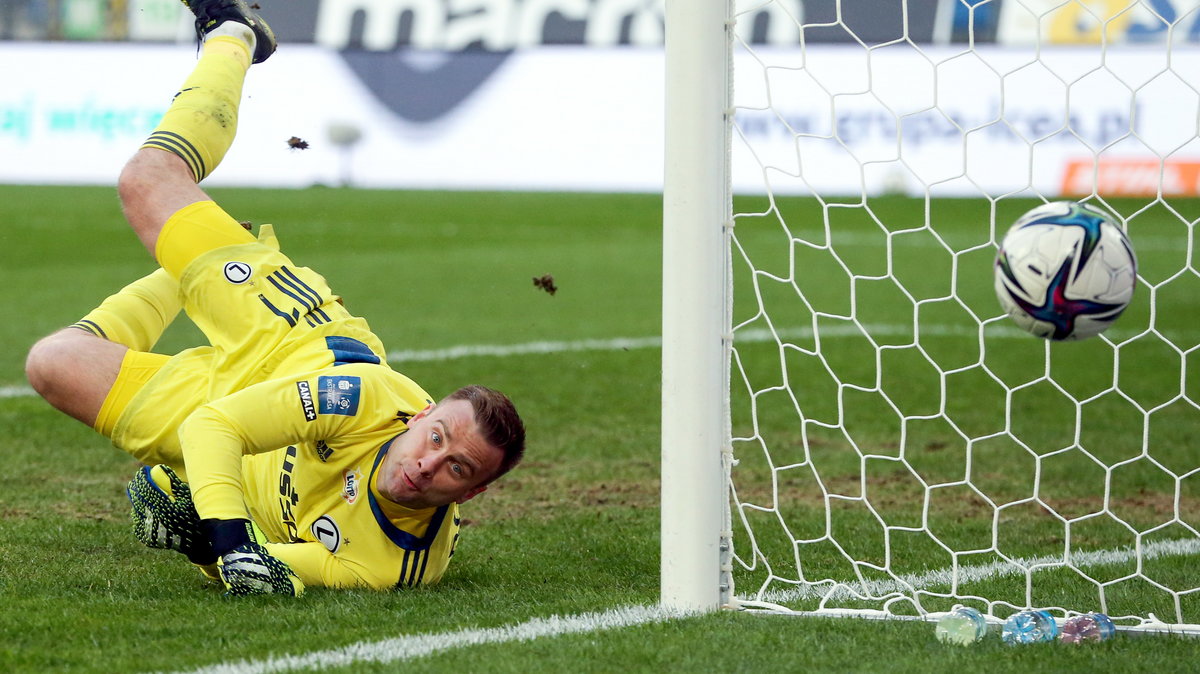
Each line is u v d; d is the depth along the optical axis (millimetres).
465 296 49125
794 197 94312
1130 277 11859
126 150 101312
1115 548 16484
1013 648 11109
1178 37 85625
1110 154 87188
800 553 16062
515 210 87625
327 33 106438
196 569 14383
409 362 33625
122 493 19328
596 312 45188
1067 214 12094
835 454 23859
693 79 12125
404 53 105125
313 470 13188
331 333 14133
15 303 44281
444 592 13297
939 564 15398
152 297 15211
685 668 10367
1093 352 37500
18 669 10172
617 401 28672
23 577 13734
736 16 12312
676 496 12414
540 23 104062
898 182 100062
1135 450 24141
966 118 89125
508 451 12539
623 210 88688
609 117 102562
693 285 12164
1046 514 19000
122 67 101625
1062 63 87500
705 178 12125
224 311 13984
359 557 13172
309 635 11250
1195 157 86375
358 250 65375
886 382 32062
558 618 12055
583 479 21078
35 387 13891
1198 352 37750
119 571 14195
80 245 63125
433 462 12336
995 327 42719
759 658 10656
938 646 11133
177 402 13727
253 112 105000
